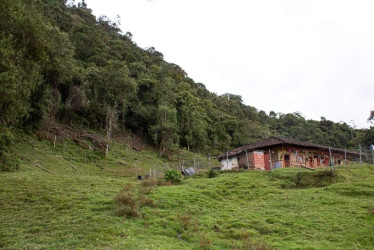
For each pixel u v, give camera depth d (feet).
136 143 202.69
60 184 71.46
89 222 45.50
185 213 52.60
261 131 346.33
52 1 268.41
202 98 368.27
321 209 54.90
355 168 102.63
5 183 67.67
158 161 182.29
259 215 52.60
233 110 402.31
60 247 35.83
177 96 259.19
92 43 242.17
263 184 76.95
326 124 405.80
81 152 140.97
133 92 203.92
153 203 55.93
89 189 67.97
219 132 291.58
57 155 124.98
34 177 77.66
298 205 58.08
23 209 52.26
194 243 40.68
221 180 80.94
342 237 42.04
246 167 113.39
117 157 157.17
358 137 239.71
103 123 194.70
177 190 67.97
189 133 245.86
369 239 41.06
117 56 270.87
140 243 38.09
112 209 52.37
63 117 167.63
